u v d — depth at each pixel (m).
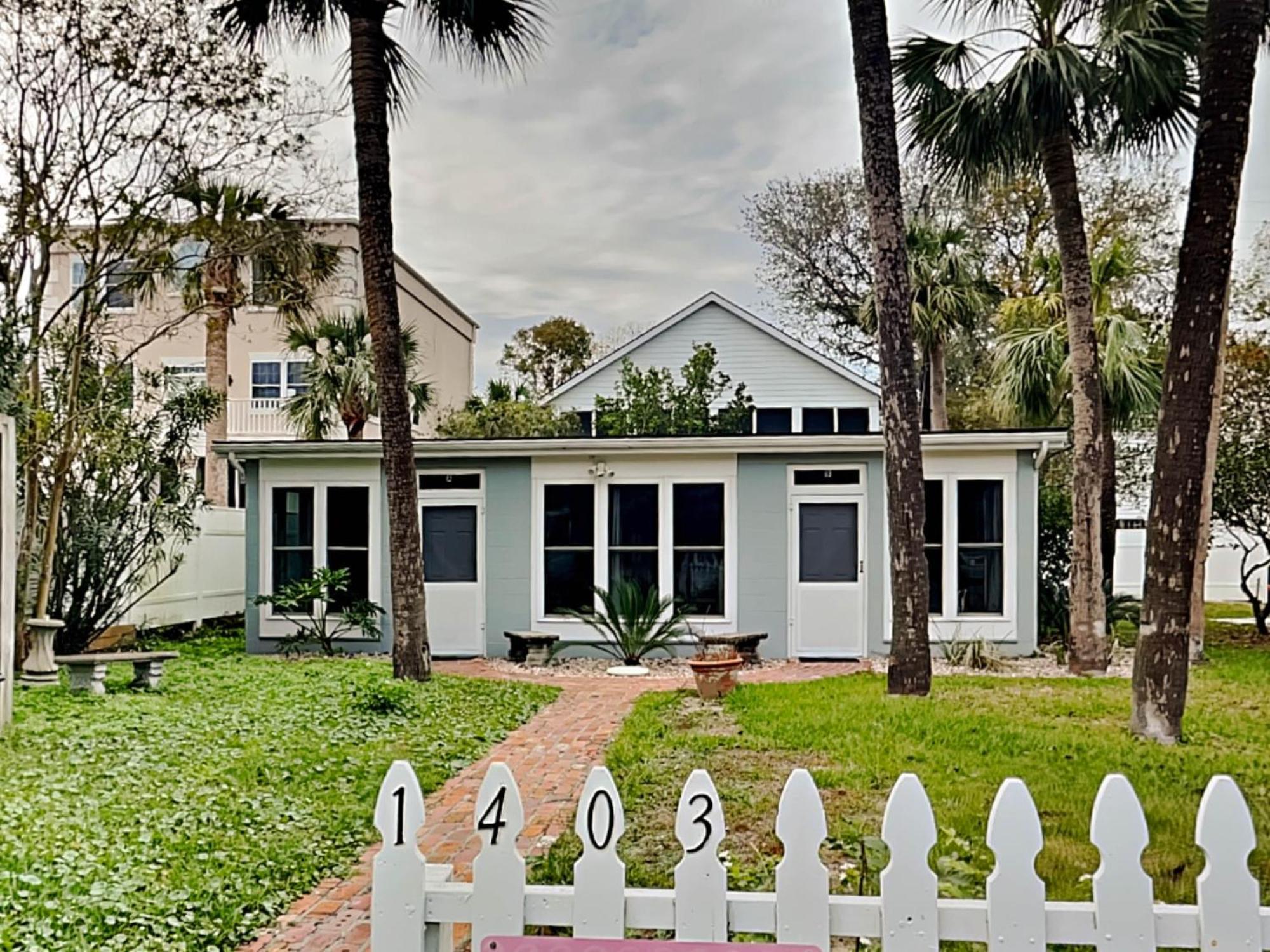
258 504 13.49
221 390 18.75
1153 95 10.08
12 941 3.41
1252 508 14.95
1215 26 6.42
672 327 21.70
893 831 2.17
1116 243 14.04
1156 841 4.54
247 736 7.09
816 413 21.39
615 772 6.08
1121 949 2.10
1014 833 2.13
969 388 25.73
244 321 21.81
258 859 4.42
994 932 2.12
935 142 10.75
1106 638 11.77
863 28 8.91
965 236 19.36
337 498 13.47
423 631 10.44
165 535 13.02
